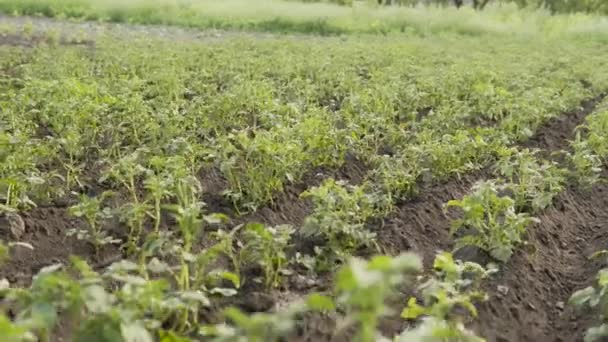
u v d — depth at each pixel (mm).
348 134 9914
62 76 12789
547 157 11211
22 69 14125
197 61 16141
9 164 7723
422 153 8828
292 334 5434
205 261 5332
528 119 11867
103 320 4145
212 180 8875
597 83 15867
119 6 29531
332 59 16797
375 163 9492
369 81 14383
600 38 29828
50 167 9055
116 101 10227
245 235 6250
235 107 10961
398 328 5793
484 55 19188
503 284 6512
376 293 3180
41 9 29422
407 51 19625
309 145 9078
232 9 30875
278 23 29641
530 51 21578
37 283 4332
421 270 6887
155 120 9797
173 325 5191
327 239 7035
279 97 12156
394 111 12195
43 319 4035
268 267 6000
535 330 6113
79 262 4438
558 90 14188
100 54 16531
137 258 6613
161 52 16938
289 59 15930
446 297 4871
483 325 5887
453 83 13812
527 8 40562
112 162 9195
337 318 5660
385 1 41219
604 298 5805
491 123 12578
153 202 7949
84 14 29312
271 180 8109
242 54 17344
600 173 10305
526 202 8250
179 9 30594
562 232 8180
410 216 7961
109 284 6117
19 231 7164
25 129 9625
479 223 6895
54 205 7938
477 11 37531
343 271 3166
